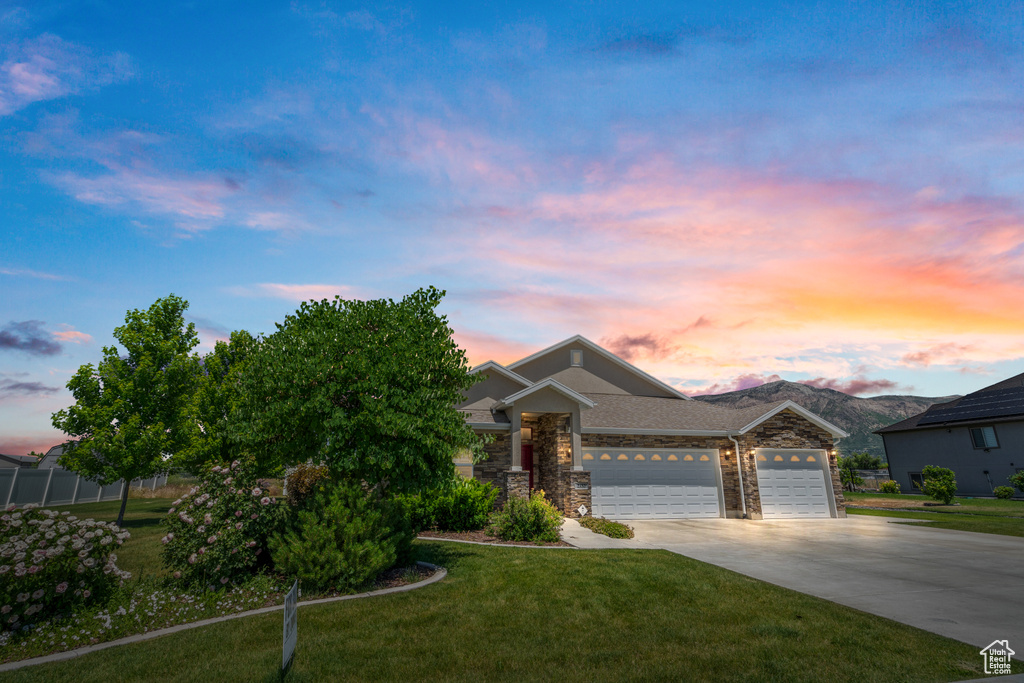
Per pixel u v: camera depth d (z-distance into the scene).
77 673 6.25
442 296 13.98
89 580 8.44
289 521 10.55
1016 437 39.44
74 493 28.16
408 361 12.38
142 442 18.56
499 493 21.20
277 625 7.91
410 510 16.94
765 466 23.09
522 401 21.36
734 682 6.21
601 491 21.91
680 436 23.28
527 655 6.89
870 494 43.38
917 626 8.20
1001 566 12.82
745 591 10.05
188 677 6.14
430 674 6.30
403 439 12.01
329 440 11.94
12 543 7.78
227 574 9.70
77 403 19.08
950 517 24.39
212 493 10.23
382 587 10.12
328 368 11.72
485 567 11.73
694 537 17.25
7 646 6.99
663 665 6.64
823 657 6.93
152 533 16.59
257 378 12.37
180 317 21.34
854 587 10.63
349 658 6.71
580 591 9.85
